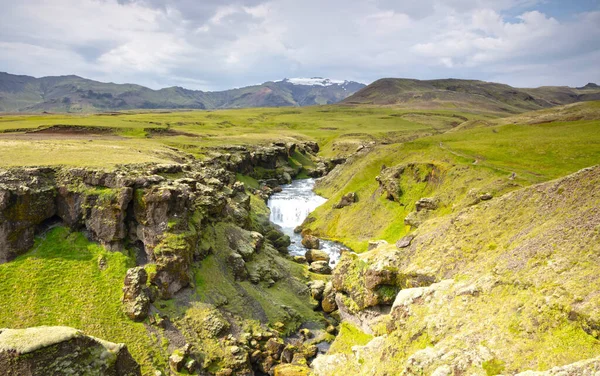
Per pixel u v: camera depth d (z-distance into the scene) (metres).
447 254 50.31
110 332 49.97
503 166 98.06
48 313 49.69
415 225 92.44
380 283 53.16
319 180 175.12
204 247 68.19
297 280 78.69
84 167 64.25
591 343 25.75
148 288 56.12
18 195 55.88
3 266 53.59
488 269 40.56
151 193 61.31
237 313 61.34
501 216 50.19
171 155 109.81
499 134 143.88
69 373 29.89
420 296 42.19
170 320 54.88
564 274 32.03
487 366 28.17
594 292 28.27
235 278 68.62
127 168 69.12
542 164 98.12
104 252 59.88
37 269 54.72
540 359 26.61
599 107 197.75
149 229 61.06
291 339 61.59
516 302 32.41
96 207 60.78
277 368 52.81
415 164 113.75
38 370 28.69
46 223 60.44
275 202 142.25
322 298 73.62
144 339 50.56
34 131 146.25
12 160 65.44
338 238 110.62
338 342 56.62
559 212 41.91
